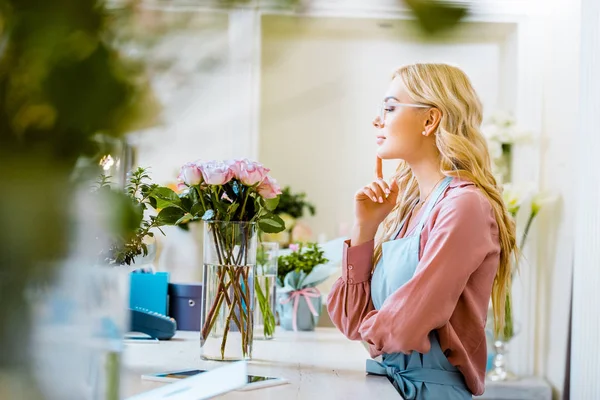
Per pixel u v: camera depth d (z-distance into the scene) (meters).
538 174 3.43
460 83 1.93
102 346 0.51
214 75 0.37
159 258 2.86
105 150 0.40
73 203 0.38
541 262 3.38
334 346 2.18
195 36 0.36
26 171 0.37
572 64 3.08
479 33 3.56
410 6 0.32
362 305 1.95
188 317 2.40
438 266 1.67
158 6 0.35
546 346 3.28
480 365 1.78
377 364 1.71
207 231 1.76
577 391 2.55
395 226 2.04
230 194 1.76
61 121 0.38
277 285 2.69
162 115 0.38
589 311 2.48
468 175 1.86
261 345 2.17
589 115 2.49
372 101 3.58
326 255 2.66
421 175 1.96
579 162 2.55
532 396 3.11
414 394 1.69
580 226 2.53
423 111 1.92
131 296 2.34
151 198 1.77
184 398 1.12
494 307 1.93
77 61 0.37
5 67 0.37
